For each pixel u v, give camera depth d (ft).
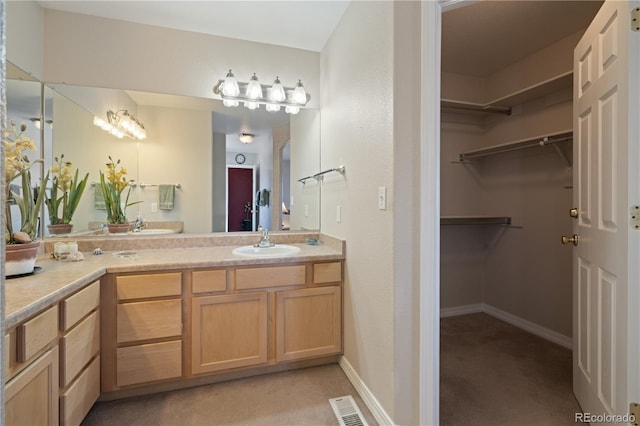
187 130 7.82
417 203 4.92
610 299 4.45
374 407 5.44
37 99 6.55
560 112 8.28
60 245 6.11
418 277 4.92
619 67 4.16
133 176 7.50
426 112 4.81
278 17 7.07
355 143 6.30
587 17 7.02
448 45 8.29
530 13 6.89
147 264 5.78
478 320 10.03
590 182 5.10
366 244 5.82
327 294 6.87
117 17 7.09
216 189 8.06
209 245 7.96
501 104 9.37
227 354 6.27
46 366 3.92
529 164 9.25
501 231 10.14
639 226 3.91
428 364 4.82
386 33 5.09
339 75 7.20
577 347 5.73
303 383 6.42
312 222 8.61
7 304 3.47
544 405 5.75
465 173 10.51
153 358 5.78
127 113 7.38
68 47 6.87
